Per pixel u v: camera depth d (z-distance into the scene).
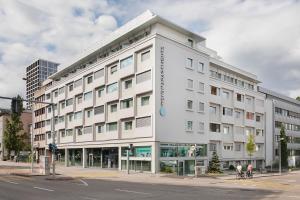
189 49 48.25
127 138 47.25
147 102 44.31
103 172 43.25
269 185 29.34
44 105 79.69
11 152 83.12
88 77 59.03
